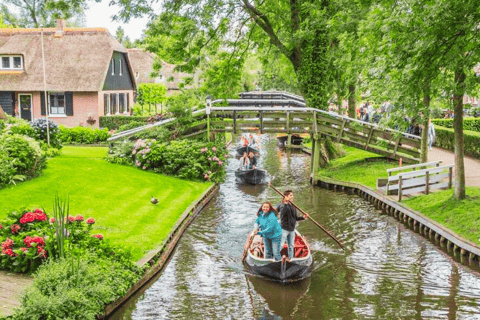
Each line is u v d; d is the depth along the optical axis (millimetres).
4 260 10586
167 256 13406
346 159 26484
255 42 26781
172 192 19500
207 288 11742
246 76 55719
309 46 24797
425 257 14016
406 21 10828
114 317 10164
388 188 19188
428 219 15812
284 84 54188
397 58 11375
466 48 10711
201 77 26438
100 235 11445
